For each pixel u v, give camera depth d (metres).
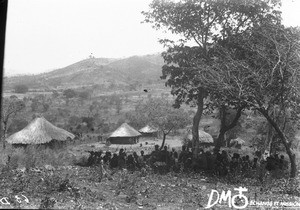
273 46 16.44
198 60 19.81
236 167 15.45
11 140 29.61
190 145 21.81
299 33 15.63
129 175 13.98
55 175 11.76
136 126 46.91
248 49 17.53
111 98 83.31
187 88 21.77
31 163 14.13
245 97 15.95
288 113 18.66
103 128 54.84
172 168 16.05
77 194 9.56
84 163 17.02
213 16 20.86
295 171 14.05
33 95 98.38
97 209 8.33
